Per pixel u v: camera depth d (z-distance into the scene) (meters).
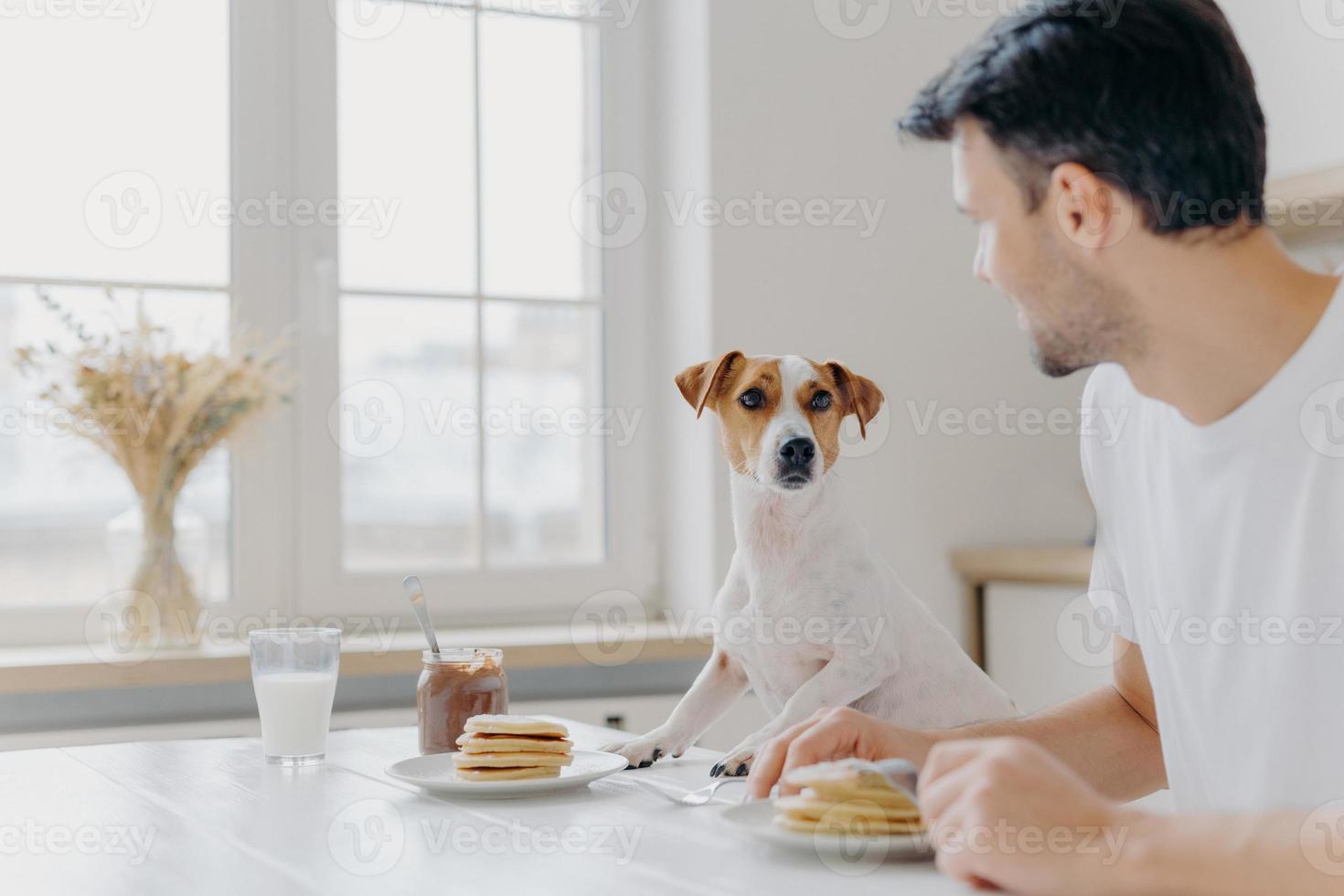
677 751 1.24
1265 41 2.30
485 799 0.98
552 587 2.47
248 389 2.08
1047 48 0.75
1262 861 0.58
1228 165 0.74
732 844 0.82
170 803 0.99
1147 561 0.94
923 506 2.51
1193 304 0.77
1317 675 0.78
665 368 2.54
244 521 2.26
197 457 2.08
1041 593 2.33
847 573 1.30
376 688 2.12
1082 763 1.00
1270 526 0.80
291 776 1.10
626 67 2.57
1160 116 0.73
